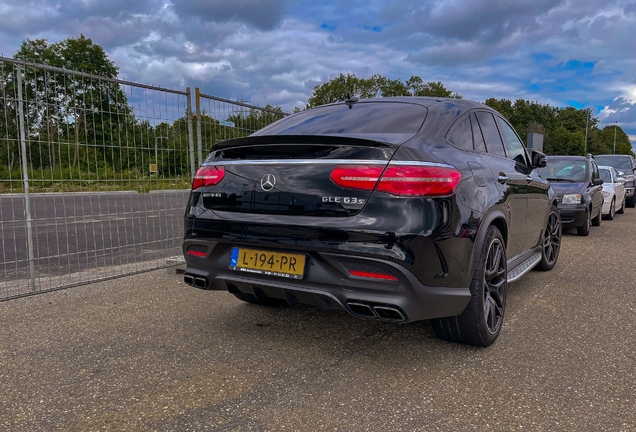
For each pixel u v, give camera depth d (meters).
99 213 4.40
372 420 2.07
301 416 2.11
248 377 2.50
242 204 2.69
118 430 2.00
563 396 2.30
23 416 2.11
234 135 5.64
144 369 2.60
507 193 3.28
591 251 6.58
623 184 12.67
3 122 3.75
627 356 2.81
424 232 2.31
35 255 5.86
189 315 3.53
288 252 2.53
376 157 2.36
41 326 3.27
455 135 2.98
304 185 2.50
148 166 4.77
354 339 3.06
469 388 2.38
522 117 117.06
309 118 3.29
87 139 4.28
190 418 2.09
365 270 2.36
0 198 3.82
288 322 3.38
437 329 2.91
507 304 3.91
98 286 4.34
